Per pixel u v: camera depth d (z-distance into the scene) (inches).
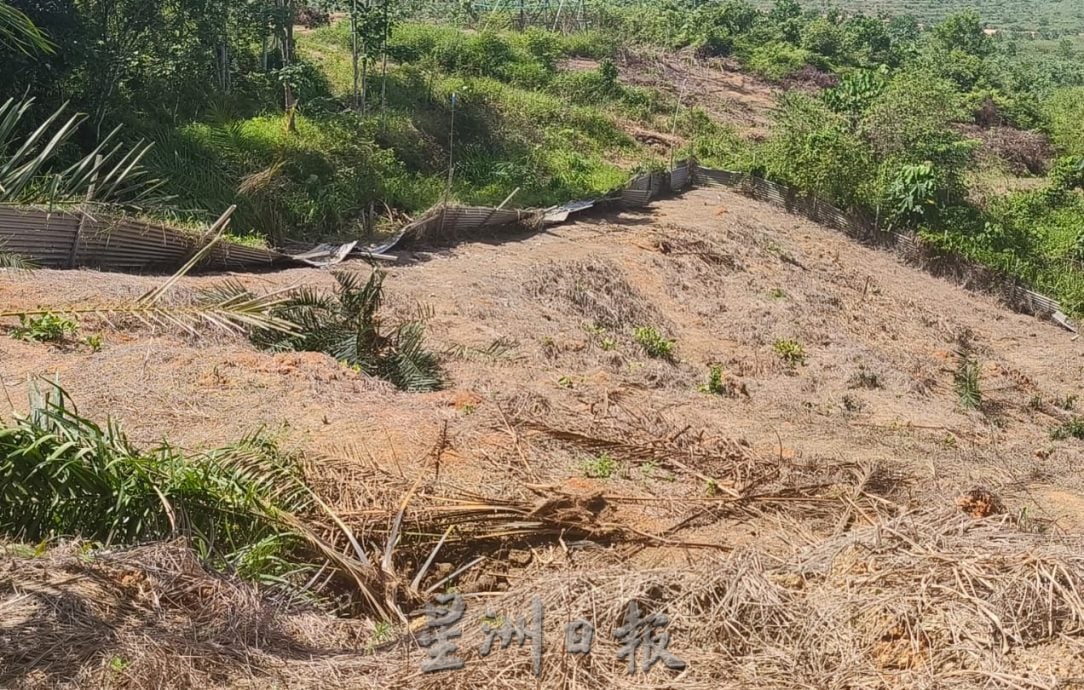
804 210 1054.4
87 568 201.6
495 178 964.6
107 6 732.0
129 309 282.0
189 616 198.1
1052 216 1257.4
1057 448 561.3
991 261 1026.1
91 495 220.8
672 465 347.3
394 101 1045.2
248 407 338.3
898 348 756.0
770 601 206.1
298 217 709.3
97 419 312.7
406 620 222.7
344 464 291.0
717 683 188.7
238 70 960.9
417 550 266.1
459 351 477.4
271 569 233.0
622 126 1254.9
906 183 1045.2
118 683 176.6
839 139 1084.5
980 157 1529.3
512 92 1205.7
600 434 363.6
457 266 671.1
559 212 854.5
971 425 591.2
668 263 786.8
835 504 323.6
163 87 815.1
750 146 1262.3
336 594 241.9
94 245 505.7
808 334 718.5
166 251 553.3
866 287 879.1
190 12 818.8
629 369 542.0
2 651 176.7
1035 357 853.2
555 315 610.2
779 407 519.8
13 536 217.6
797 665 193.3
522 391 410.9
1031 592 202.8
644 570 223.0
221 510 236.1
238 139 761.6
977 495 339.3
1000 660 190.2
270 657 194.5
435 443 323.9
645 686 187.6
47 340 379.2
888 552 225.0
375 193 786.2
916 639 196.5
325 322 422.0
